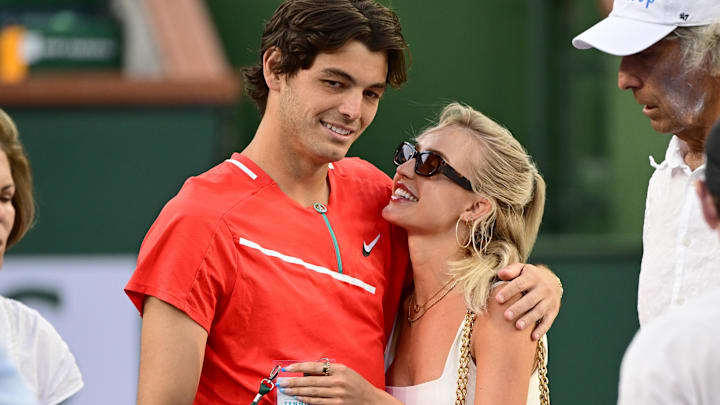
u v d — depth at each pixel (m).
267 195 8.93
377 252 9.53
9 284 16.39
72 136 17.12
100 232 17.08
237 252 8.57
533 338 8.80
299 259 8.84
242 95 22.53
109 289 16.69
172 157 17.42
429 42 28.47
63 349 9.40
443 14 28.48
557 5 27.72
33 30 28.44
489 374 8.73
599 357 16.73
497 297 8.77
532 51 28.17
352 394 8.45
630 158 22.11
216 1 29.30
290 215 8.97
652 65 8.55
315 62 8.58
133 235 17.11
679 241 8.98
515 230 9.66
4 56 28.05
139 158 17.31
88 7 33.41
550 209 27.31
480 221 9.43
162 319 8.34
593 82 25.00
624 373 6.12
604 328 16.78
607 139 23.94
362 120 8.92
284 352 8.60
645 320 9.38
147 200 17.25
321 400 8.39
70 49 28.89
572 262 16.81
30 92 16.97
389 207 9.58
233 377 8.59
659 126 8.82
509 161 9.55
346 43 8.51
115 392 16.14
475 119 9.68
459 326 9.24
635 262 16.89
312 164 9.08
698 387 5.80
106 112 17.22
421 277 9.62
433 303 9.52
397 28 8.86
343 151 8.86
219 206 8.66
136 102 17.33
